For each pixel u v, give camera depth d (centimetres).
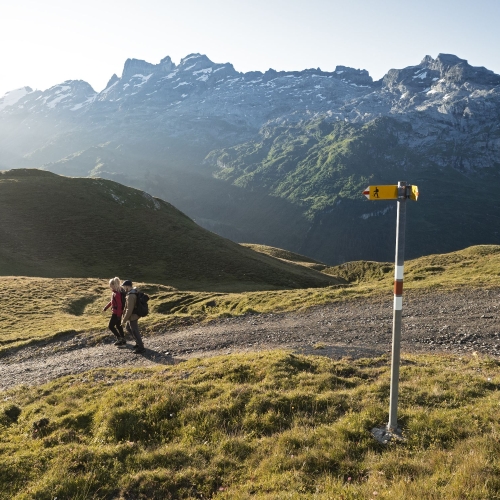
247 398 1021
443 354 1496
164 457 819
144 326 2205
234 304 3002
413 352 1552
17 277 4838
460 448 766
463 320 1914
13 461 822
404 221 834
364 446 817
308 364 1282
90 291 4381
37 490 730
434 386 1060
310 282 7538
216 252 8312
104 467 793
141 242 8144
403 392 1032
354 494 655
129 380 1284
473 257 5628
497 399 959
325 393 1037
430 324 1889
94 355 1766
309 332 1862
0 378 1625
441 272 3991
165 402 1007
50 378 1520
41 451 866
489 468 683
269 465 778
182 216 11019
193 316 2306
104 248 7588
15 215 7894
